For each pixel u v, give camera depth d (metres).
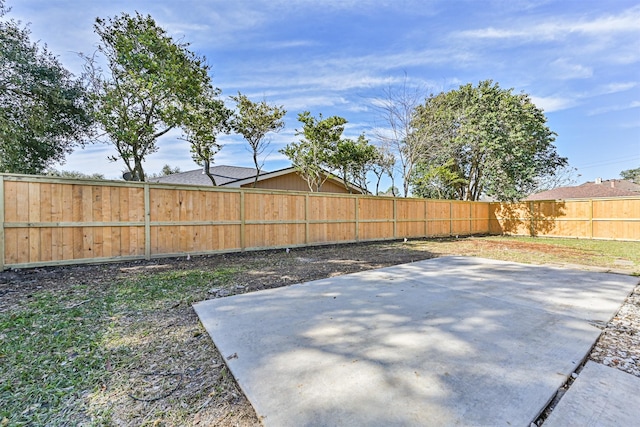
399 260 6.51
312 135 11.78
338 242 9.20
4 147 6.48
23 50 6.50
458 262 6.21
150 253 6.16
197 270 5.29
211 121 9.74
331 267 5.68
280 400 1.69
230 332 2.65
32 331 2.67
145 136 8.12
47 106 7.00
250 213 7.50
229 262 6.14
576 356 2.22
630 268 5.61
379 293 3.87
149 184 6.16
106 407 1.70
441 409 1.61
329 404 1.65
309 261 6.32
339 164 12.65
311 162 12.58
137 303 3.48
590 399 1.73
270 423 1.51
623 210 10.54
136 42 7.53
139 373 2.04
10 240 4.90
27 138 6.96
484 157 13.65
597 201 11.10
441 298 3.65
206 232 6.85
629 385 1.87
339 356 2.20
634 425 1.51
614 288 4.12
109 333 2.67
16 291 3.87
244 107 10.59
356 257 6.89
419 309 3.25
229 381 1.94
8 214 4.88
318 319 2.95
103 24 7.45
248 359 2.17
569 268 5.57
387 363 2.10
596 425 1.51
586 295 3.79
